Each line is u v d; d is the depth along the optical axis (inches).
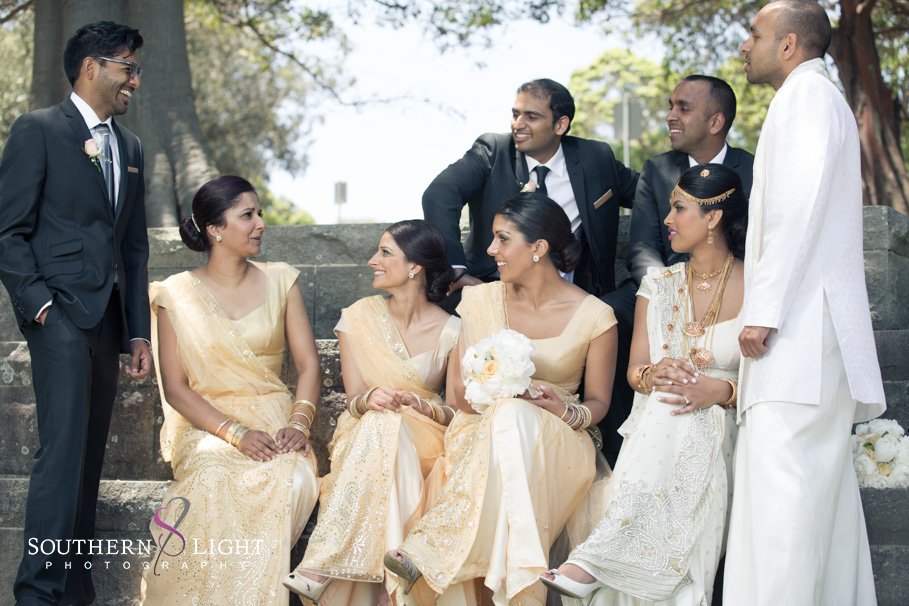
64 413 167.2
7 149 174.9
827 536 148.9
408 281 188.1
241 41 700.0
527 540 156.9
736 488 156.2
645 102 978.1
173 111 319.6
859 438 177.9
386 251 186.9
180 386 182.4
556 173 222.8
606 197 222.7
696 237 173.8
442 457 177.5
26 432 199.3
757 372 152.9
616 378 203.0
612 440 201.8
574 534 171.8
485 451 161.0
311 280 249.0
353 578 159.2
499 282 189.3
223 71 746.8
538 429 163.9
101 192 176.7
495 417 162.9
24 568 164.1
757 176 158.6
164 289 187.2
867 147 461.1
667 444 163.3
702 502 160.6
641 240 211.6
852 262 154.6
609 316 181.9
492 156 225.1
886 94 471.2
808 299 151.7
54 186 174.4
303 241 257.3
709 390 165.2
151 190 311.3
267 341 187.0
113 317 179.9
